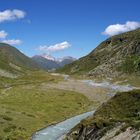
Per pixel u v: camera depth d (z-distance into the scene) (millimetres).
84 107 100688
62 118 82875
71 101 108625
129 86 150625
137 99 58469
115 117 54562
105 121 48656
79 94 124438
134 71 184625
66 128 70000
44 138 60906
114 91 133750
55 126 72500
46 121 77000
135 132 41062
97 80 183000
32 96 114625
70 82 173625
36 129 68062
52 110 91875
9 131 62125
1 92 126625
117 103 60250
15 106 91750
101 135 46281
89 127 49781
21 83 171500
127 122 45406
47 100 107562
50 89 138250
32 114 81750
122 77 181250
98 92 131875
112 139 43125
